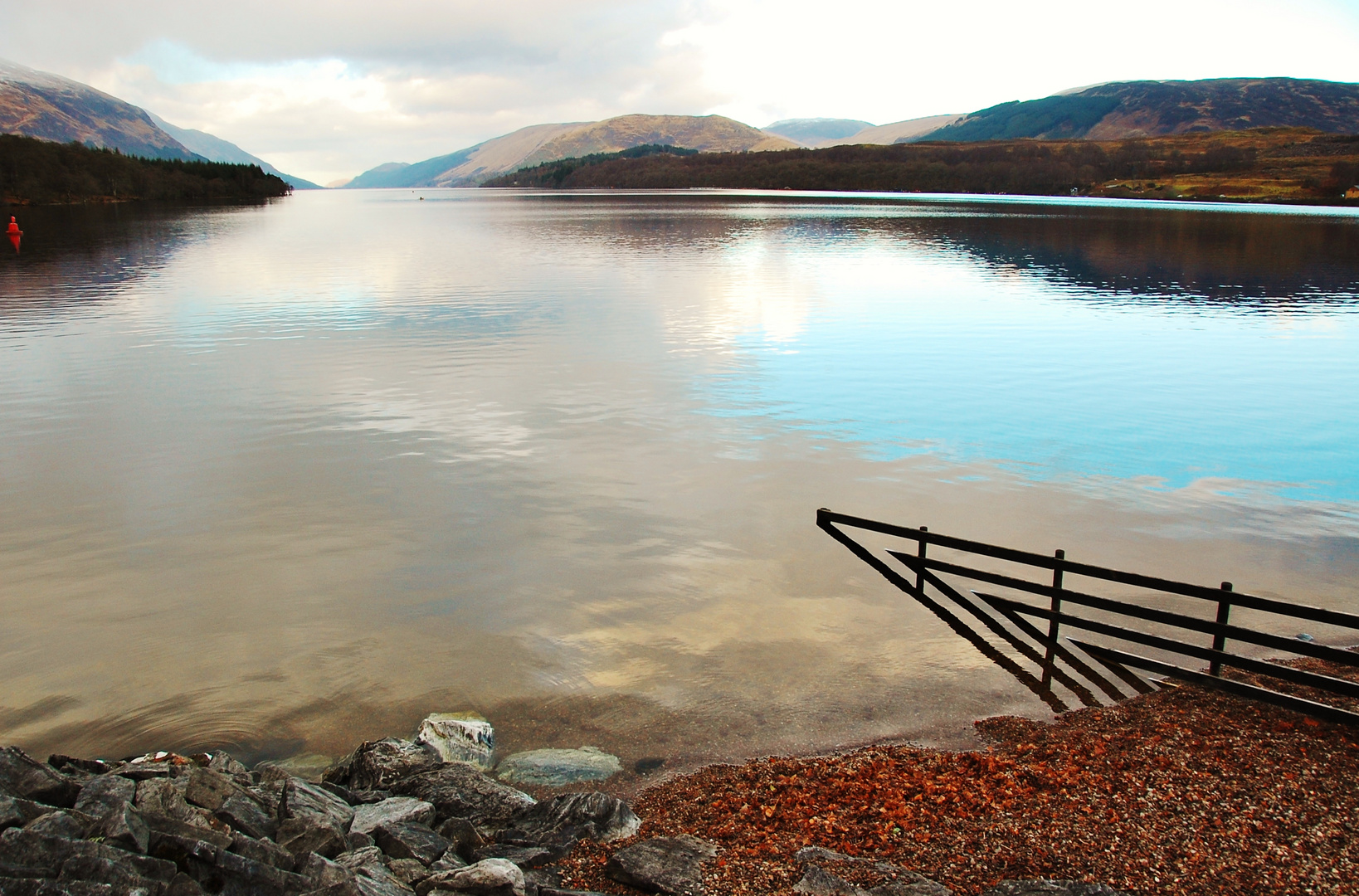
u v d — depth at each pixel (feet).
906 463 69.51
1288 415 84.23
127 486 63.41
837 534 50.26
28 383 94.68
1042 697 36.86
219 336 123.03
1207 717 34.12
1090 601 39.06
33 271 203.62
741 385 95.30
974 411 85.35
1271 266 227.61
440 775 30.37
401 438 75.36
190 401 87.56
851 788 29.73
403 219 487.20
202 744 33.78
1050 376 100.94
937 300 162.50
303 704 36.68
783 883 24.25
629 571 49.78
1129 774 30.07
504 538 54.39
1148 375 101.76
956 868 25.16
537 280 192.03
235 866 22.20
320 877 22.62
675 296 165.99
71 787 25.90
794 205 629.51
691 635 42.47
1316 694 36.11
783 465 68.69
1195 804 28.09
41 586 47.78
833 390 93.30
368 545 53.36
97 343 117.19
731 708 36.09
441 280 190.90
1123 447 73.92
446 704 36.70
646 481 64.85
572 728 34.81
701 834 27.53
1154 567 50.52
